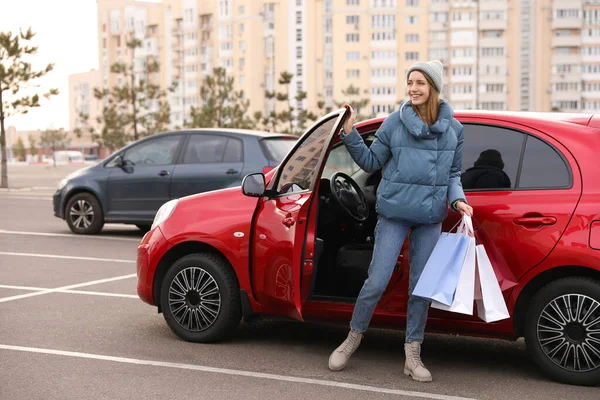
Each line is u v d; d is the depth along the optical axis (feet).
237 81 365.61
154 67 132.77
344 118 15.81
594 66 365.61
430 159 15.42
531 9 365.20
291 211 17.57
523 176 16.35
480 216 16.31
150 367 17.03
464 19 359.87
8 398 14.73
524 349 19.13
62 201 43.04
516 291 16.05
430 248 15.84
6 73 91.15
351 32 358.23
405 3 359.25
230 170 38.19
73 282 28.02
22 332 20.22
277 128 323.57
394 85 359.46
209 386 15.67
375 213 19.06
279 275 17.71
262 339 19.77
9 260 33.35
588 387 15.78
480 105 365.20
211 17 373.20
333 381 16.12
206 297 19.06
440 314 16.67
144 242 19.95
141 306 23.79
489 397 15.14
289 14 358.84
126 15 394.52
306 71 359.25
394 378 16.40
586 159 15.96
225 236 18.58
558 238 15.64
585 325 15.57
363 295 16.19
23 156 420.36
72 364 17.19
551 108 338.95
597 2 361.71
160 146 40.60
